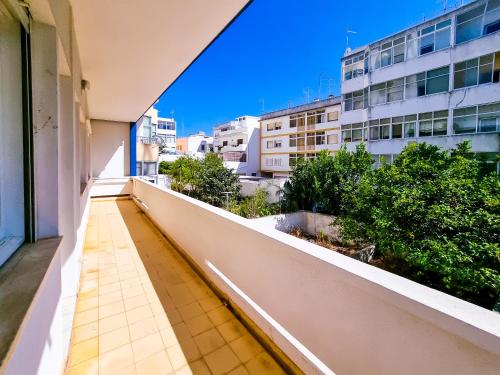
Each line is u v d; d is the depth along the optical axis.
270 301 1.80
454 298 0.94
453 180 4.88
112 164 9.36
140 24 3.09
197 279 2.88
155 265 3.25
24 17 1.32
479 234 4.35
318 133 24.20
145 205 6.06
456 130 12.64
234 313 2.24
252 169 33.00
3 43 1.27
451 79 12.69
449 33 12.77
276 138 28.73
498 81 11.41
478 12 11.85
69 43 2.32
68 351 1.73
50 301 1.27
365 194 6.29
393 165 6.20
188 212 3.28
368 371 1.15
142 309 2.30
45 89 1.51
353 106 17.39
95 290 2.62
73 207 2.28
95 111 7.79
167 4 2.73
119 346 1.84
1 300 0.86
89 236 4.45
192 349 1.83
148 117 15.83
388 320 1.06
